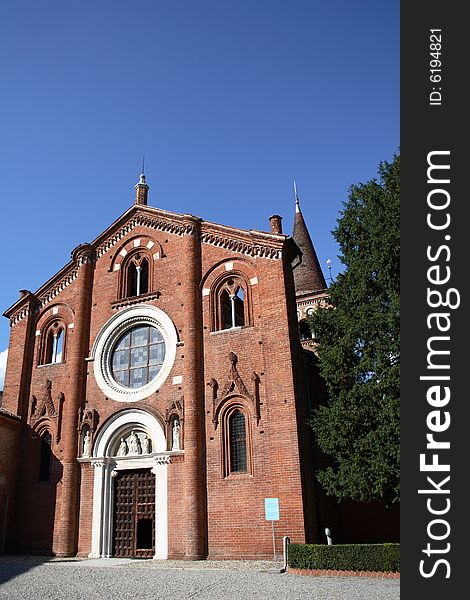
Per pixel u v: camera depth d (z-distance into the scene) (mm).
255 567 22609
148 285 33094
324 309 28375
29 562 26297
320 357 26812
